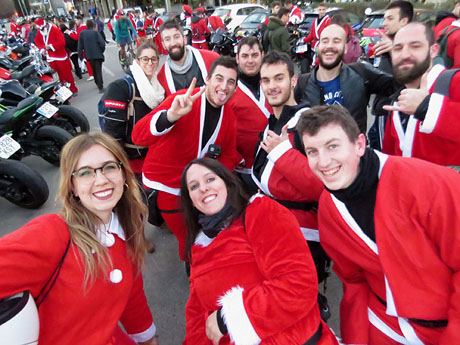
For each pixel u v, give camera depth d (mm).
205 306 1452
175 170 2195
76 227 1188
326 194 1404
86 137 1230
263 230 1279
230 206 1358
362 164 1229
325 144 1199
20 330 981
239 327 1214
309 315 1329
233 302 1250
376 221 1224
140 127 2027
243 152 2756
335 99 2602
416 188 1154
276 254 1242
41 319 1122
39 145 4270
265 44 6598
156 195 2527
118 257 1342
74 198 1270
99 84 7984
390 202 1197
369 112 5406
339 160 1198
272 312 1190
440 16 3906
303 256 1247
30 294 1045
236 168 2770
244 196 1394
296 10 8648
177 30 2900
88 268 1169
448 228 1115
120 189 1302
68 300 1150
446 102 1506
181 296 2502
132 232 1433
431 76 1787
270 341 1271
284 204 1870
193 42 10539
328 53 2463
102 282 1232
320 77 2672
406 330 1335
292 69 2023
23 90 4805
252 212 1322
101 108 2848
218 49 9914
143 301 1674
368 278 1444
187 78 3084
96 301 1229
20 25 14734
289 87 2020
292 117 1947
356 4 12625
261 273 1311
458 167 1721
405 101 1601
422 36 1797
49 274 1102
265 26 6816
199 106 2074
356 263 1383
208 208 1375
